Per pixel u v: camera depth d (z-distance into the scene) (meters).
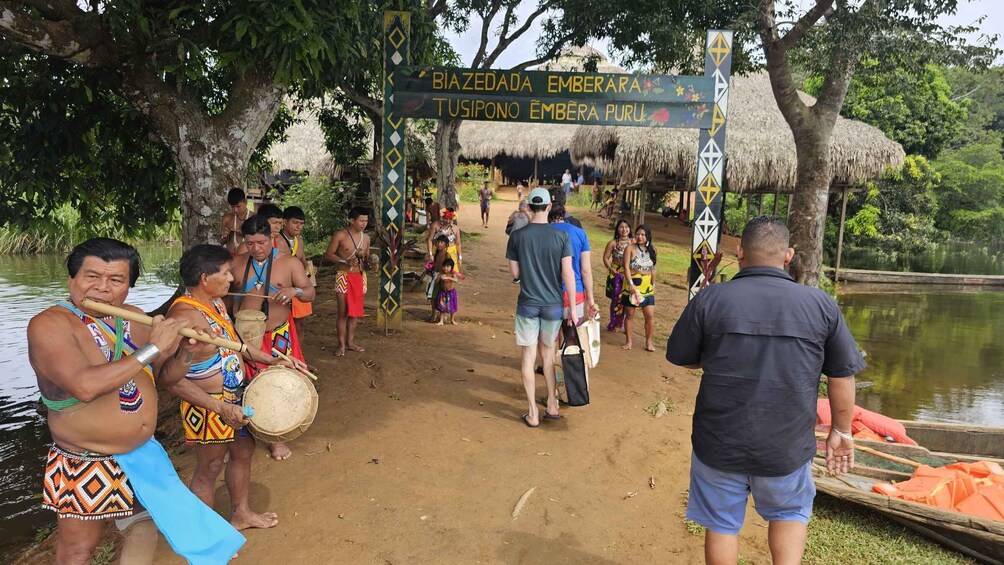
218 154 6.97
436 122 19.48
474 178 35.25
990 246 36.41
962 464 4.68
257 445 5.11
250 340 3.84
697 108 7.87
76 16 6.07
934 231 32.41
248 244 4.56
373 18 9.29
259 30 5.71
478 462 4.93
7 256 22.97
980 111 45.22
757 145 18.38
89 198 9.10
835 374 2.86
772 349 2.75
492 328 9.09
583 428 5.70
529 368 5.62
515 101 7.88
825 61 10.07
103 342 2.64
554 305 5.48
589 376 7.20
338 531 3.90
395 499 4.31
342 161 15.44
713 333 2.85
